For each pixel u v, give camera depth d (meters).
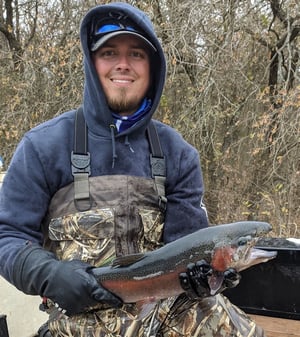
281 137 7.09
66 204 1.98
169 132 2.23
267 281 2.57
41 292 1.83
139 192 2.03
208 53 7.86
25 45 9.55
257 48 8.38
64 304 1.81
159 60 2.11
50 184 1.98
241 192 8.06
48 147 1.98
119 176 2.01
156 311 2.02
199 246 1.85
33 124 8.83
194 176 2.22
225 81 7.96
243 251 1.82
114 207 1.97
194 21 7.62
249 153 7.88
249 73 8.25
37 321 2.87
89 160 2.00
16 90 9.02
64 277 1.79
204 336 1.99
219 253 1.83
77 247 1.96
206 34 7.82
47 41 8.91
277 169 7.68
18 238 1.92
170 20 7.73
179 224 2.14
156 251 1.90
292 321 2.53
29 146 1.98
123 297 1.88
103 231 1.95
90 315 1.95
